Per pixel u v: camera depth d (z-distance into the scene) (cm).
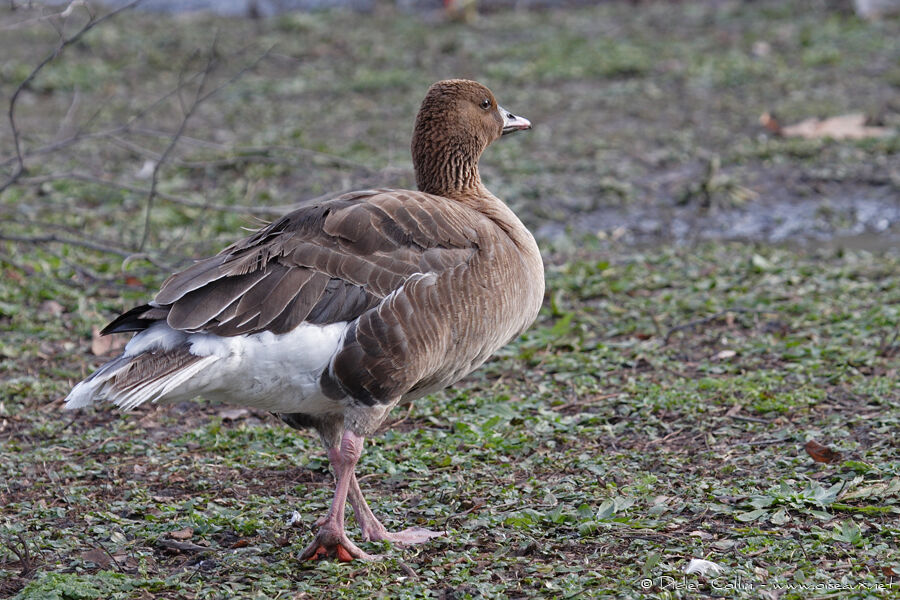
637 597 711
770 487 888
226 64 2895
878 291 1434
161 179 2072
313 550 805
